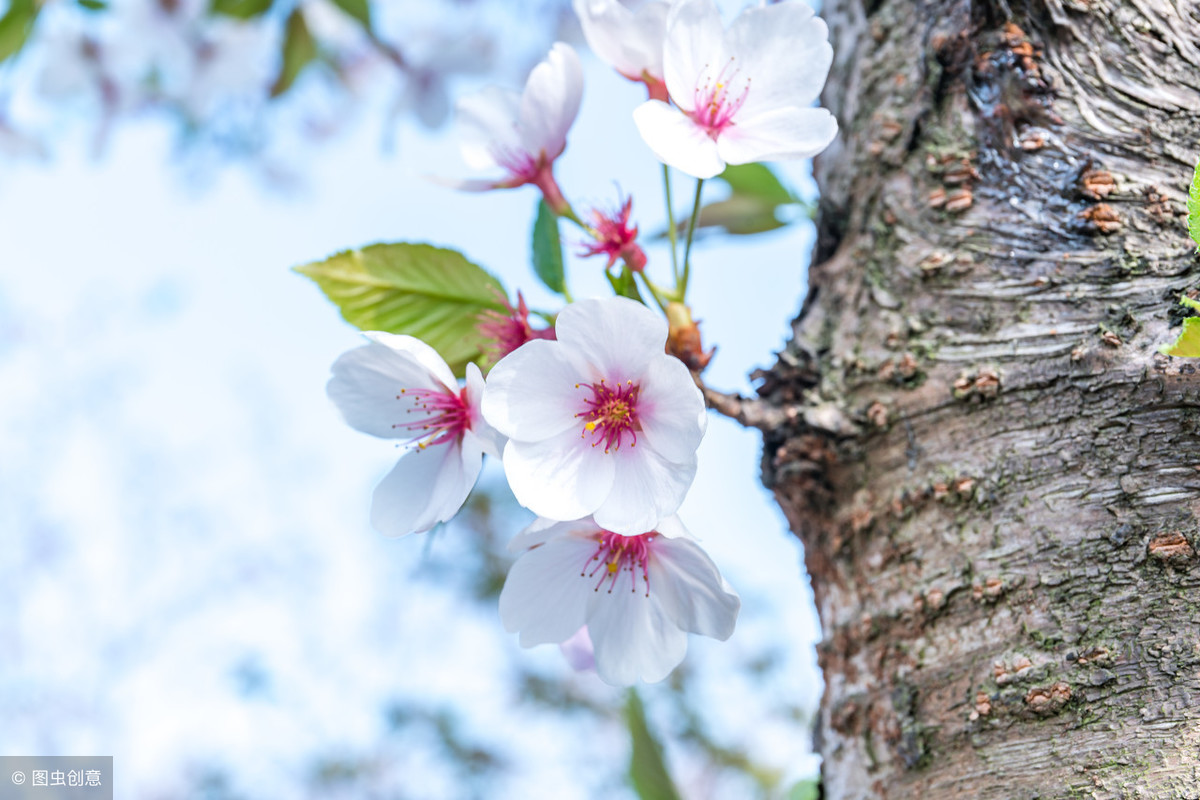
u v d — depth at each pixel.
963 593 0.47
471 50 0.80
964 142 0.49
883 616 0.48
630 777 0.56
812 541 0.50
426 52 0.80
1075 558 0.46
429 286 0.50
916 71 0.50
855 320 0.50
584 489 0.46
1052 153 0.48
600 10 0.48
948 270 0.49
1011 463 0.47
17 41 0.67
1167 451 0.46
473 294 0.50
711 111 0.47
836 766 0.49
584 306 0.46
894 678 0.48
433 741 1.89
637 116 0.46
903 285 0.49
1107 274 0.47
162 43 0.79
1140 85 0.48
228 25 0.80
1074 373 0.47
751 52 0.47
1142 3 0.48
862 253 0.50
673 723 1.71
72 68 0.78
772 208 0.59
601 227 0.49
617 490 0.46
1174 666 0.45
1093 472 0.46
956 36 0.50
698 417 0.45
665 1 0.47
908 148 0.50
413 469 0.48
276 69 0.82
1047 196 0.48
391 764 1.93
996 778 0.46
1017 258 0.48
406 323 0.50
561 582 0.47
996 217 0.48
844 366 0.49
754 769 1.68
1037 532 0.46
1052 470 0.47
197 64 0.81
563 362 0.46
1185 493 0.45
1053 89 0.48
